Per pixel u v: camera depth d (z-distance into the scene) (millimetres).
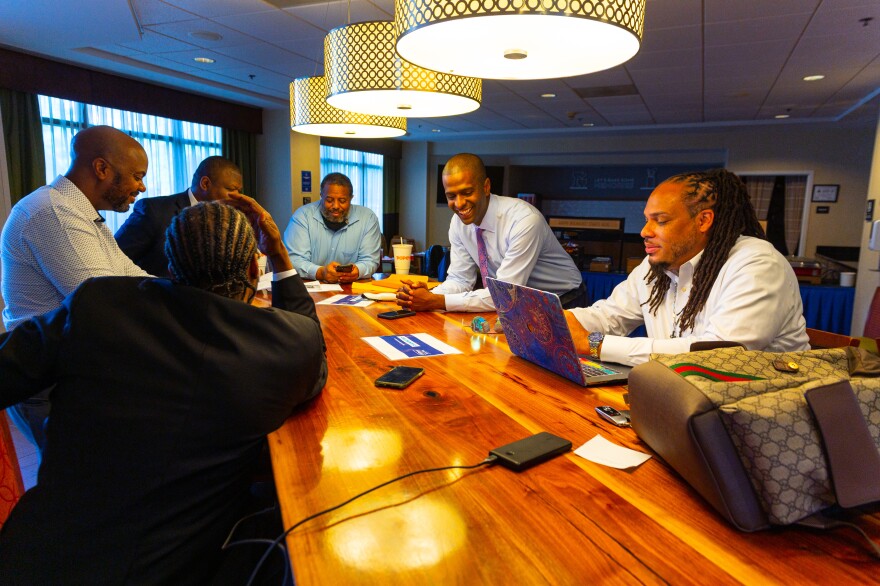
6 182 3486
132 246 2436
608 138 9133
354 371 1403
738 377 812
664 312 1661
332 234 3756
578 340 1606
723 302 1361
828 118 7305
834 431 699
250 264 1070
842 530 706
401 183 10781
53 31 4090
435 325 1992
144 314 932
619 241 7199
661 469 878
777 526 703
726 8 3531
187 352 915
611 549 657
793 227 8102
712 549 662
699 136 8453
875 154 5035
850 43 4207
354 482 822
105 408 883
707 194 1423
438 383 1310
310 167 7867
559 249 2654
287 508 747
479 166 2287
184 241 977
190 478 892
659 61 4770
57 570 834
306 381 1039
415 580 597
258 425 945
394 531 691
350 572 609
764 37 4098
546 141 9578
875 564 635
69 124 5320
